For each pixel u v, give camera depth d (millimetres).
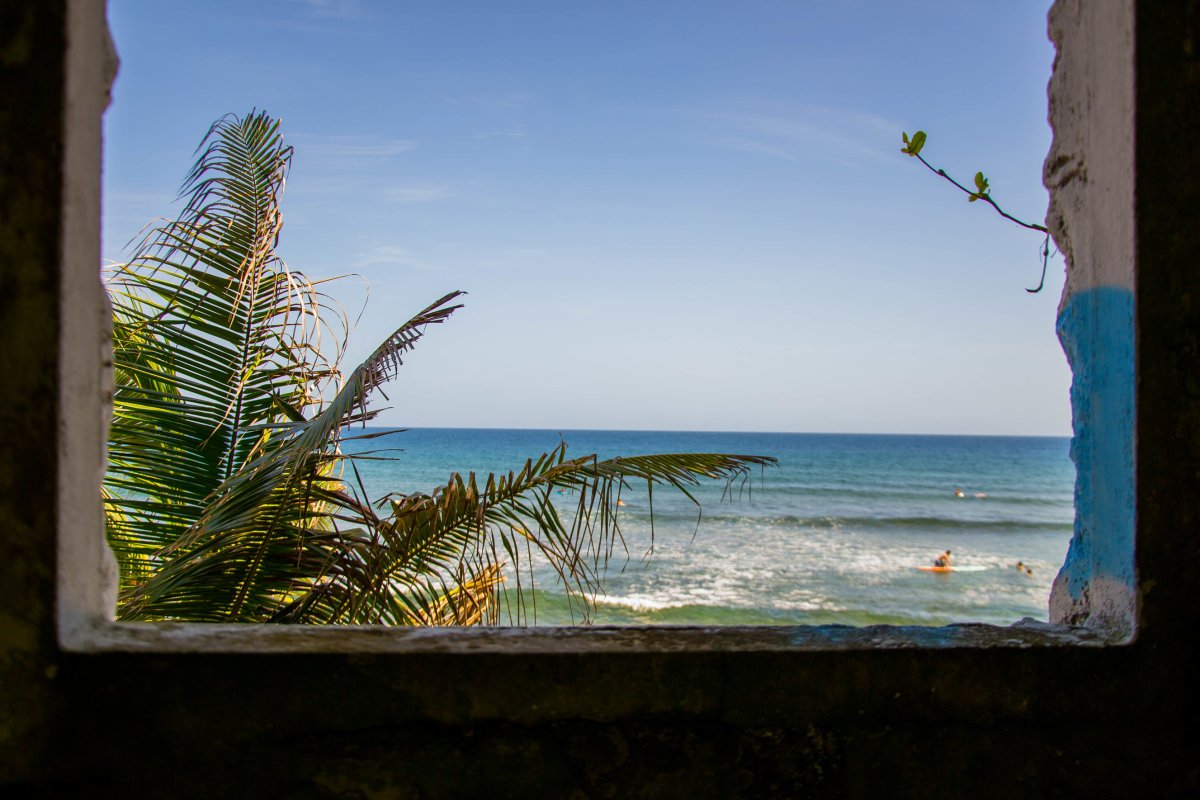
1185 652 1377
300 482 2871
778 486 39156
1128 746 1367
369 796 1235
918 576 19312
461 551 3008
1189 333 1391
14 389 1152
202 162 3467
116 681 1191
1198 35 1389
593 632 1359
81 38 1213
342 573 2969
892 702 1319
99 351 1325
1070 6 1627
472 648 1271
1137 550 1388
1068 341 1666
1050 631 1436
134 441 3148
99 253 1316
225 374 3326
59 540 1179
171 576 2773
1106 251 1491
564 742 1268
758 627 1405
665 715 1282
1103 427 1510
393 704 1238
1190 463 1390
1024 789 1347
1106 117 1485
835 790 1309
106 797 1194
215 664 1208
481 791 1253
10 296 1149
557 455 2896
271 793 1220
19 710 1166
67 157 1174
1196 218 1390
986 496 36719
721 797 1288
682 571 19109
